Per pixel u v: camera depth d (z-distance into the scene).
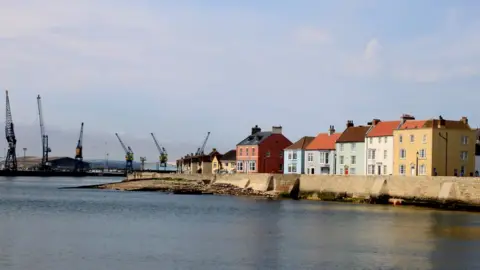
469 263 53.09
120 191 171.50
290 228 75.12
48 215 91.31
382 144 133.62
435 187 105.75
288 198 136.00
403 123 130.75
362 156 139.62
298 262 52.38
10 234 67.44
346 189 124.38
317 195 130.62
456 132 122.12
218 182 169.50
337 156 146.88
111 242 62.44
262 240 64.56
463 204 100.38
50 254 55.19
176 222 82.00
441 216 91.06
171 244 61.31
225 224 79.44
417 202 108.25
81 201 125.56
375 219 86.12
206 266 50.47
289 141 181.38
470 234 70.50
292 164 164.38
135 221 83.38
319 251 57.78
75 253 55.78
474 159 123.25
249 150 181.38
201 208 106.25
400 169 127.81
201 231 72.00
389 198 114.00
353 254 56.34
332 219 85.94
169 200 129.00
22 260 52.25
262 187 147.75
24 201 124.88
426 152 121.75
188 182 179.50
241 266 50.56
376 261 53.16
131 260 52.75
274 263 51.88
